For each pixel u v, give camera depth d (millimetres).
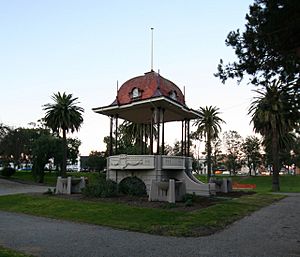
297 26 9750
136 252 8898
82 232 12234
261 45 11461
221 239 10734
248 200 23156
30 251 9016
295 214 16984
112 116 28578
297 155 90188
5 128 74750
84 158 116312
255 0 11211
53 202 20781
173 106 25500
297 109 13203
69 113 53750
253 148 94750
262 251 8961
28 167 104125
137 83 26500
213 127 59094
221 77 12727
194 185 24578
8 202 22781
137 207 17500
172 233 11656
